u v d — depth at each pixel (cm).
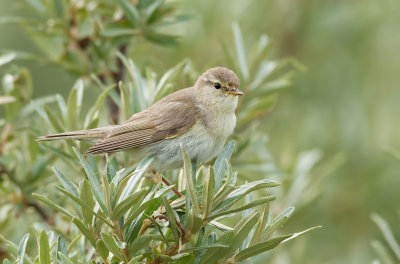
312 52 1576
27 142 1152
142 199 759
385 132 1523
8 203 1145
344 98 1545
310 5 1566
